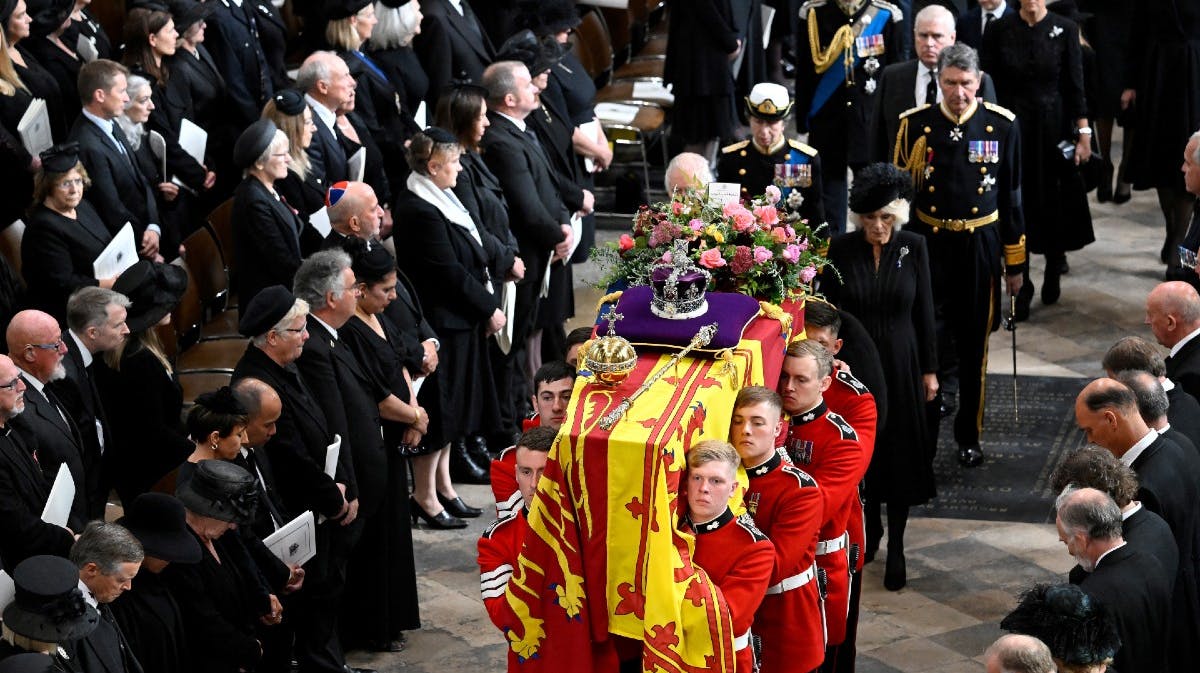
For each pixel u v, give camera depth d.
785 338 25.66
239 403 25.97
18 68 34.31
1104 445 27.70
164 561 24.11
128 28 36.31
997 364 44.03
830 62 46.72
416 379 32.28
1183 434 28.48
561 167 40.88
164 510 24.06
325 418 28.58
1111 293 48.03
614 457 21.70
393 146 40.19
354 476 29.05
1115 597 24.41
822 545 26.31
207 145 38.47
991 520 36.53
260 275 33.19
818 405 26.34
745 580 22.66
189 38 37.56
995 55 44.19
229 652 25.08
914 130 37.75
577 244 42.66
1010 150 37.69
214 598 25.03
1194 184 35.28
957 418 38.69
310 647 29.02
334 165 36.72
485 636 31.50
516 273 36.94
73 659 22.02
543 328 40.72
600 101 52.19
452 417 34.91
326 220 34.41
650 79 54.03
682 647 22.11
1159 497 26.98
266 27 40.94
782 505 24.19
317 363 28.78
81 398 28.02
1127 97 48.91
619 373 22.53
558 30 42.34
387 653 30.92
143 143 35.22
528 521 22.64
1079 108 44.31
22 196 32.50
